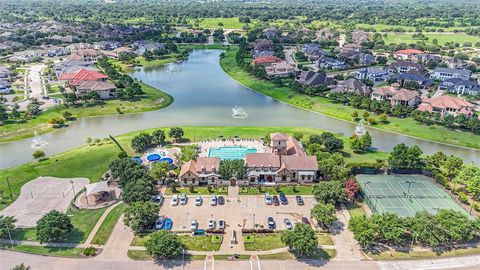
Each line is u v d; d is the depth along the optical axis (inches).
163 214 4352.9
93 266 3543.3
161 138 6186.0
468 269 3545.8
